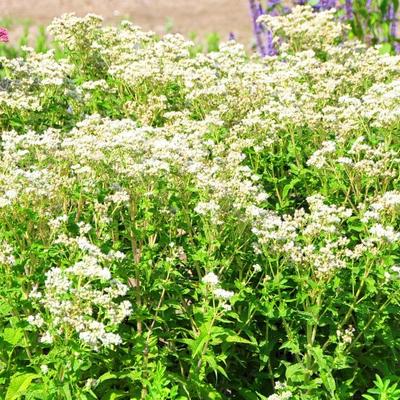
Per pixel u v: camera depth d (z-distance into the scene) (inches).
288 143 422.0
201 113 460.1
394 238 308.5
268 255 327.0
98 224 334.6
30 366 289.6
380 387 301.1
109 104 461.7
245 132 399.9
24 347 297.6
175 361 329.4
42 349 314.7
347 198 369.4
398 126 397.4
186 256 344.8
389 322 352.2
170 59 493.0
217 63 514.9
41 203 322.7
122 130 370.0
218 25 1163.3
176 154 336.8
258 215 319.6
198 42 1021.2
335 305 330.6
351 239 358.3
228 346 306.7
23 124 427.2
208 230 323.9
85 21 501.0
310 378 324.2
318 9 664.4
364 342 343.6
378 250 311.3
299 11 565.3
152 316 303.1
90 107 466.0
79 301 273.0
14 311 291.3
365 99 407.8
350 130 402.0
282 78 451.8
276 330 331.9
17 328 287.6
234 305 328.2
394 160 366.6
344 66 489.4
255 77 466.6
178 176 334.6
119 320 272.1
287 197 393.7
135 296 316.5
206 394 293.9
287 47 542.0
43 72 443.8
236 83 456.8
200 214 330.0
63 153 362.6
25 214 322.0
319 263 304.8
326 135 418.9
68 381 267.1
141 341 292.4
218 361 310.5
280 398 298.2
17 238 315.0
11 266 298.7
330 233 323.0
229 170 357.1
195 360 302.7
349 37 662.5
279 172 413.4
